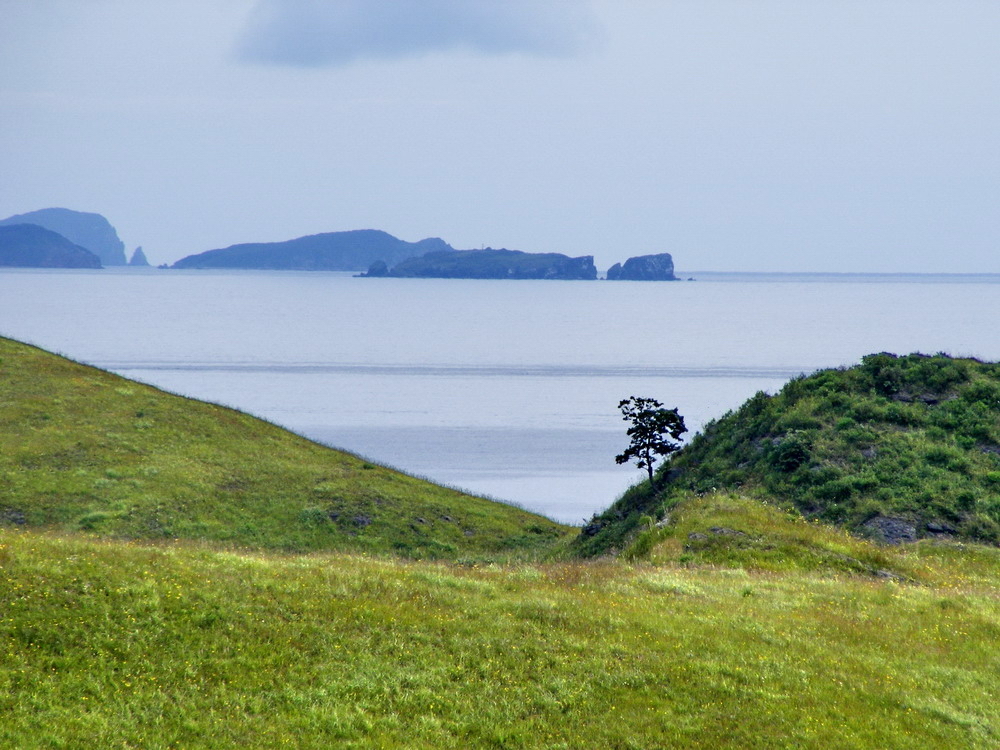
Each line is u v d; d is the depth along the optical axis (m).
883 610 72.00
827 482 115.06
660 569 86.12
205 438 175.12
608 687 55.06
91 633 53.06
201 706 48.81
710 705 53.31
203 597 59.44
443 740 48.62
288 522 146.50
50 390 178.88
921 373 142.25
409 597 65.88
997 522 102.94
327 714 49.41
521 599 68.25
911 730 51.38
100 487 143.88
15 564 58.53
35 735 43.81
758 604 72.31
